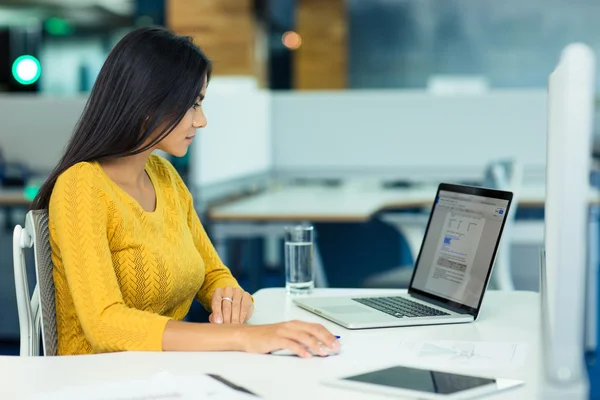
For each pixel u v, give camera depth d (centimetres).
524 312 177
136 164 177
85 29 811
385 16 920
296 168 535
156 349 145
